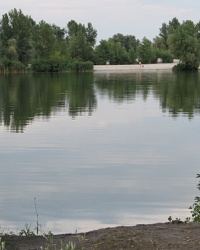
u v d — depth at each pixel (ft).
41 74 381.19
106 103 161.17
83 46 465.47
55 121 115.24
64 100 172.96
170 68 478.18
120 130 99.09
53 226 38.04
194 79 307.78
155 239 26.78
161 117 122.21
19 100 174.91
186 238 26.76
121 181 55.67
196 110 138.72
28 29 417.28
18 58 415.44
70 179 56.65
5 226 37.99
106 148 77.82
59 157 70.38
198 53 435.12
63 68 422.82
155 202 45.78
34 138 88.43
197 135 91.04
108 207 44.21
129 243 26.37
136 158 69.46
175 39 433.89
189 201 46.21
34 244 27.73
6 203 45.73
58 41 473.67
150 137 89.20
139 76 347.97
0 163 66.13
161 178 56.85
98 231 29.30
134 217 40.88
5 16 410.72
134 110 139.44
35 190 51.11
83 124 109.29
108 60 512.22
